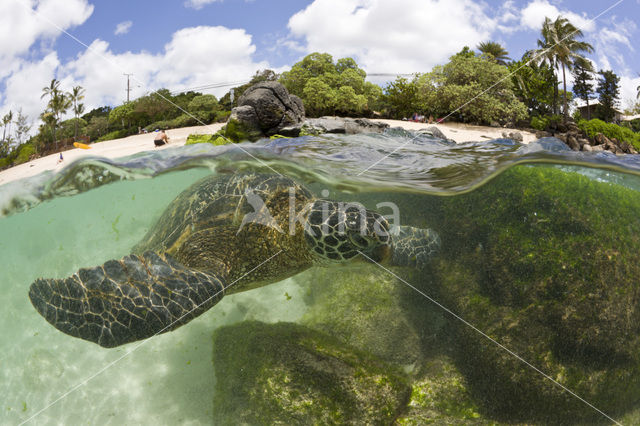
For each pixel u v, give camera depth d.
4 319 6.56
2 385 5.48
